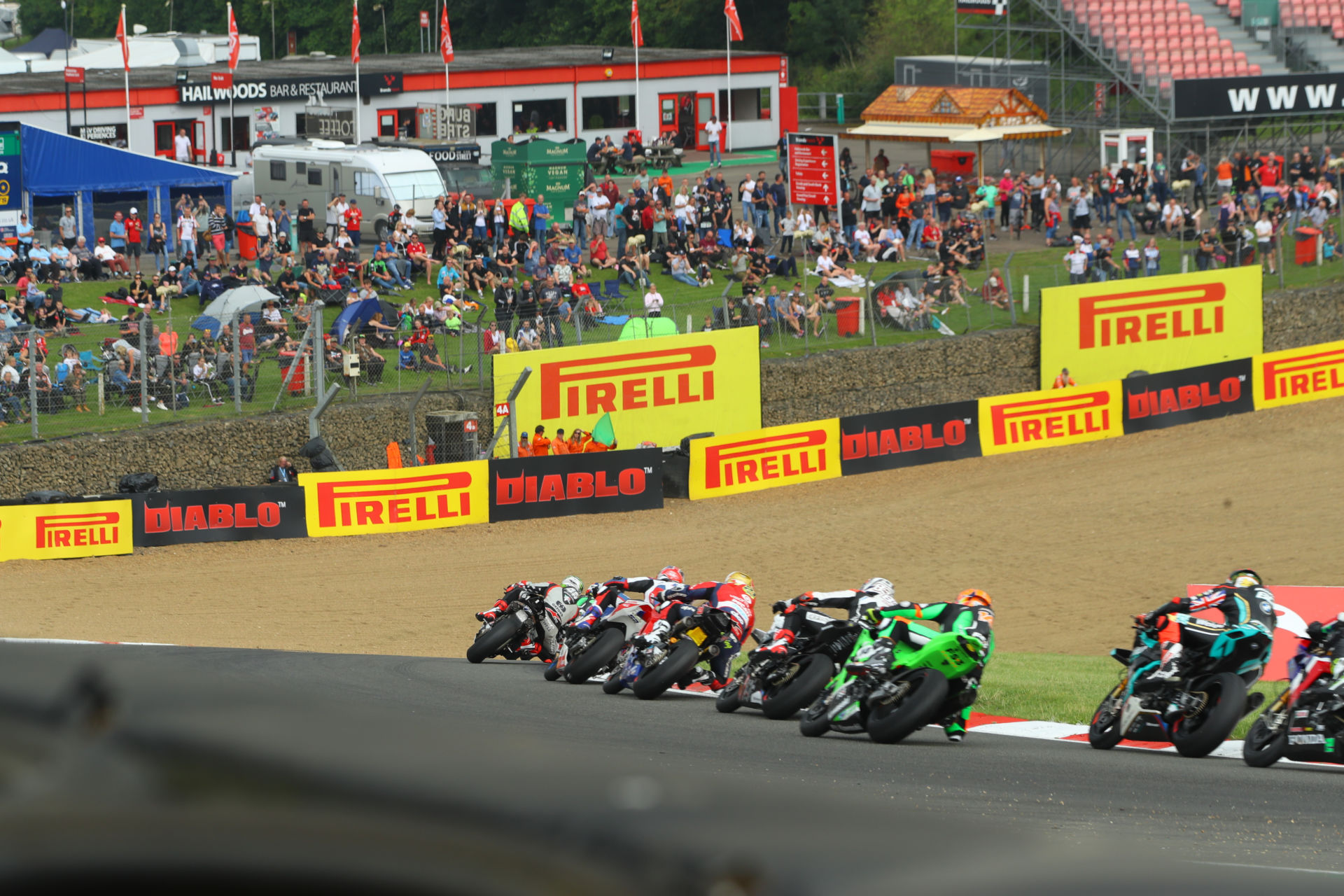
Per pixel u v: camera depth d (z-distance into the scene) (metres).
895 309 87.25
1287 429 81.44
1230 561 56.38
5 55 154.50
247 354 67.94
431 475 64.69
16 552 55.59
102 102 117.25
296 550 59.53
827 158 99.19
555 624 35.84
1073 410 81.69
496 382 71.38
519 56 144.38
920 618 23.19
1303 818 16.05
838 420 76.00
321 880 1.98
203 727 2.40
